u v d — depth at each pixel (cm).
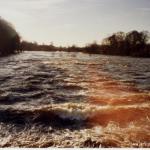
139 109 859
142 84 1341
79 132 702
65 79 1462
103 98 1018
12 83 1321
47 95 1089
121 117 807
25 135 687
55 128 736
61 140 651
